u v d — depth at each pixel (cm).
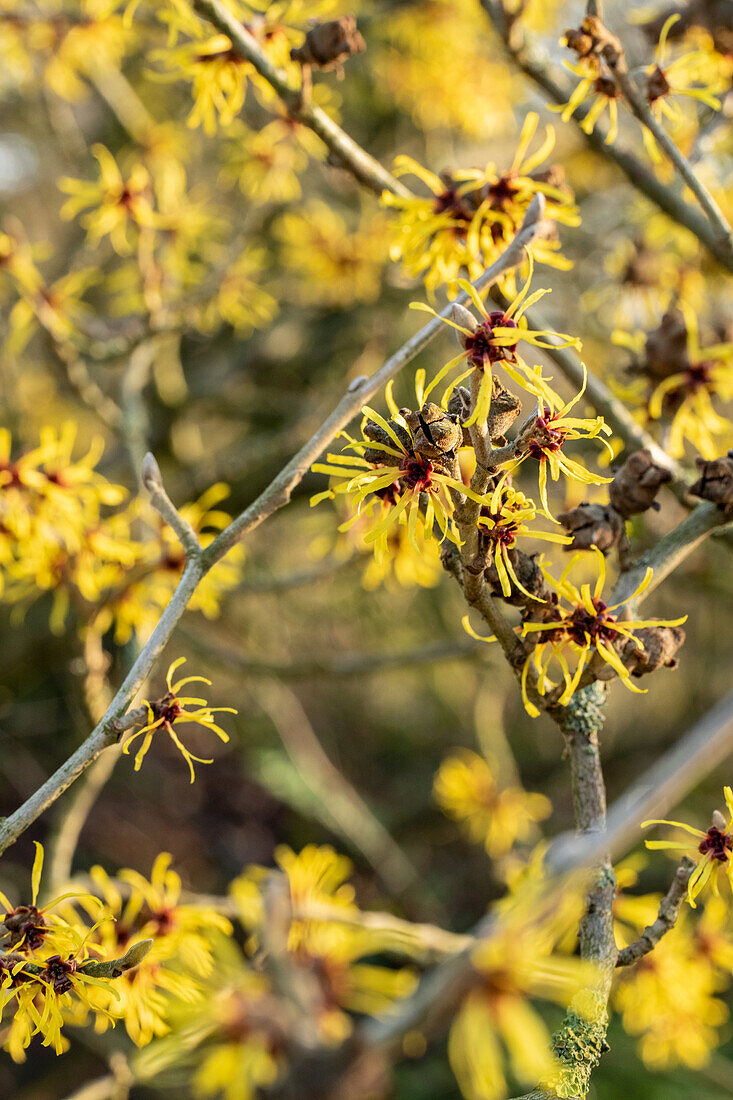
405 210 119
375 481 77
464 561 81
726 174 190
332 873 140
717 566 280
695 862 91
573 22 246
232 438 439
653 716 457
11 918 85
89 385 214
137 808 444
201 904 128
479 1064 59
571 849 59
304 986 64
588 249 273
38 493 144
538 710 91
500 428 79
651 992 136
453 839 436
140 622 158
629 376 140
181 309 214
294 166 239
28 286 194
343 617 418
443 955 138
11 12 225
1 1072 330
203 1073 84
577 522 101
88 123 401
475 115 292
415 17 270
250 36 131
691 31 143
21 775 395
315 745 347
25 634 333
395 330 317
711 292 201
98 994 92
